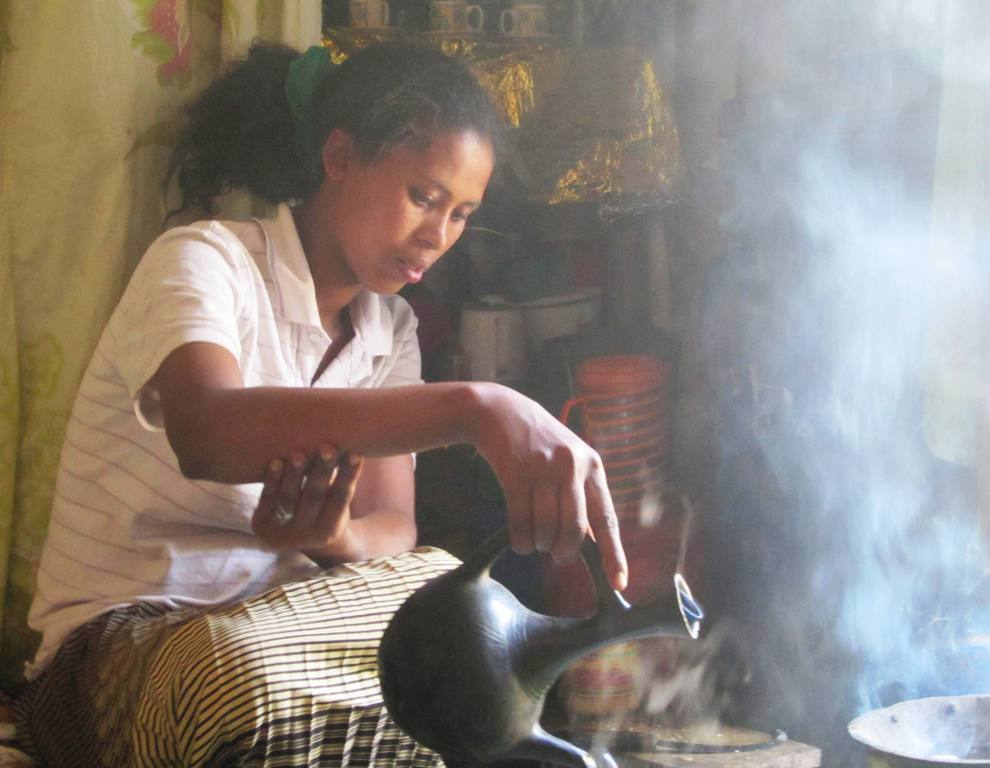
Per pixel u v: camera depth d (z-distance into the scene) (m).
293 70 1.66
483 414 1.13
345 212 1.55
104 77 1.81
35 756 1.62
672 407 2.43
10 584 1.93
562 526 1.09
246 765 1.25
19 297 1.86
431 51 1.56
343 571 1.46
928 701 1.41
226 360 1.29
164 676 1.30
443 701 1.10
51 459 1.90
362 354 1.70
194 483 1.54
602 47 2.44
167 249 1.46
